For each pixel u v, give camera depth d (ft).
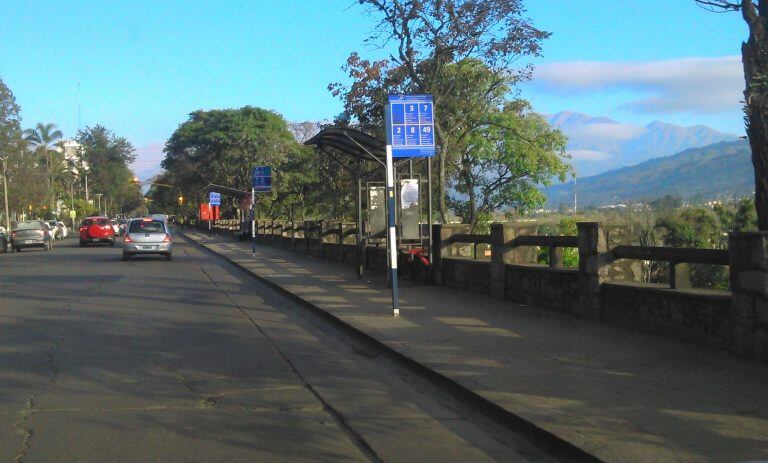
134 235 97.04
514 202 107.24
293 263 86.12
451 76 73.26
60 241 187.62
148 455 18.37
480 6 64.44
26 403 23.34
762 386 22.31
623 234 34.86
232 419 21.63
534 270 40.55
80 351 32.48
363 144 55.36
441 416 22.17
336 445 19.24
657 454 16.72
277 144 220.23
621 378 24.08
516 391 22.91
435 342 31.86
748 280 25.40
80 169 417.08
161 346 33.96
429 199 54.34
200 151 248.11
